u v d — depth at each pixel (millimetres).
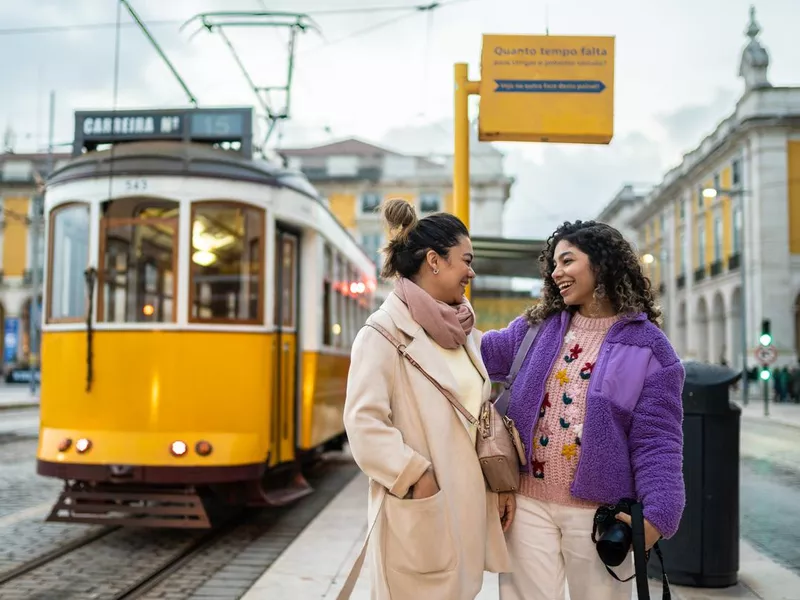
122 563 5336
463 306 2322
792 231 31500
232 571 5133
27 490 8469
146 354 5777
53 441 5770
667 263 45000
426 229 2293
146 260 5949
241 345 6031
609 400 2182
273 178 6445
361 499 7684
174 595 4539
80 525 6648
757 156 31797
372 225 44625
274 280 6391
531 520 2307
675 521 2049
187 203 5973
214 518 7066
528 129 5543
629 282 2344
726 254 35188
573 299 2354
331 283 8133
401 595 2059
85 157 6266
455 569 2041
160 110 6465
